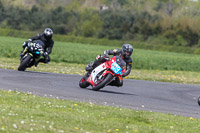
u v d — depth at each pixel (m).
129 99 37.50
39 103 29.08
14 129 20.45
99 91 40.72
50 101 30.52
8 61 74.25
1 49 107.00
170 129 25.84
